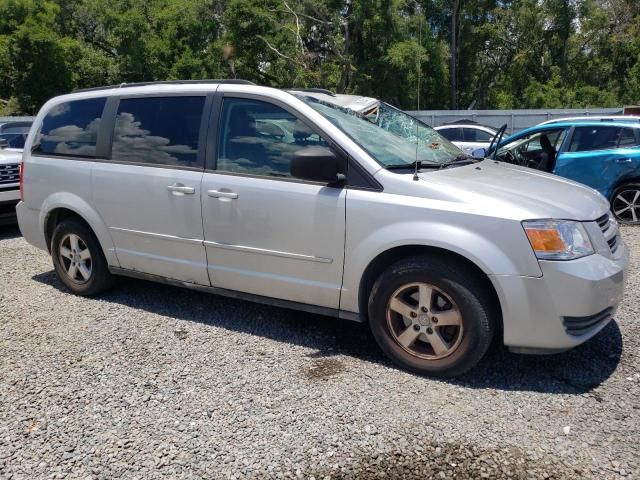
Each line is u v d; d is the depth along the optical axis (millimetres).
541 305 3205
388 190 3512
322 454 2777
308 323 4414
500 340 3994
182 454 2799
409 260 3477
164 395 3338
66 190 4863
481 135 15711
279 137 3896
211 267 4191
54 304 4883
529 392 3334
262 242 3914
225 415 3123
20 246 7129
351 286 3668
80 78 30594
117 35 28734
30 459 2779
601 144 7906
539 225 3201
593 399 3242
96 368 3682
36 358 3836
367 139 3840
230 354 3869
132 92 4594
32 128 5223
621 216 7914
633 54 31922
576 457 2727
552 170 8242
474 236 3258
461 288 3318
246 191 3920
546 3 30750
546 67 33031
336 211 3619
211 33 28906
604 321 3477
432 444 2840
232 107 4098
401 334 3588
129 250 4602
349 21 26891
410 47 25797
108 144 4645
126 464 2730
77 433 2982
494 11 31031
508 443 2840
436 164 3889
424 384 3441
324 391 3361
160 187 4293
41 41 28188
